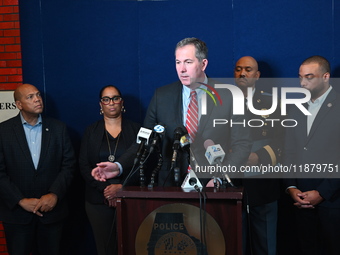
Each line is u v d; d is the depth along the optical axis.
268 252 3.65
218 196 2.56
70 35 4.27
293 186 3.54
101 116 4.29
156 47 4.23
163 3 4.20
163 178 3.08
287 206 4.08
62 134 3.83
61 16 4.26
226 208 2.62
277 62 4.11
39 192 3.70
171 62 4.21
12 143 3.70
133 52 4.25
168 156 3.09
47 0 4.26
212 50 4.17
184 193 2.59
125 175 3.60
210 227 2.62
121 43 4.25
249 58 3.80
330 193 3.31
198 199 2.63
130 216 2.69
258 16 4.11
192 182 2.74
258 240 3.67
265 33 4.11
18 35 4.25
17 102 3.75
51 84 4.30
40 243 3.78
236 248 2.62
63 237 4.35
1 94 4.28
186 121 3.07
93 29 4.26
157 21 4.21
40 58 4.29
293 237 4.08
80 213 4.34
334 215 3.34
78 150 4.32
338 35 4.02
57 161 3.80
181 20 4.18
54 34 4.27
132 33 4.24
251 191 3.54
